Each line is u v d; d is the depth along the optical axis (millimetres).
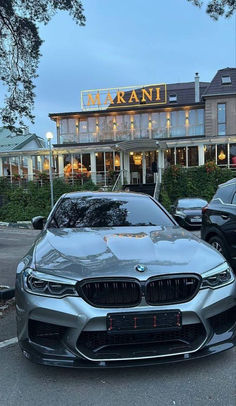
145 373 2969
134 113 27719
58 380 2895
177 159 25500
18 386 2820
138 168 25422
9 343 3678
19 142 32094
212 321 2916
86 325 2674
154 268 2854
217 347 2867
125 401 2598
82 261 2973
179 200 16156
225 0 6809
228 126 26125
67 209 4660
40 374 3000
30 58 7141
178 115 27281
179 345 2801
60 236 3730
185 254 3133
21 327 2926
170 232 3865
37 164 27562
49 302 2775
